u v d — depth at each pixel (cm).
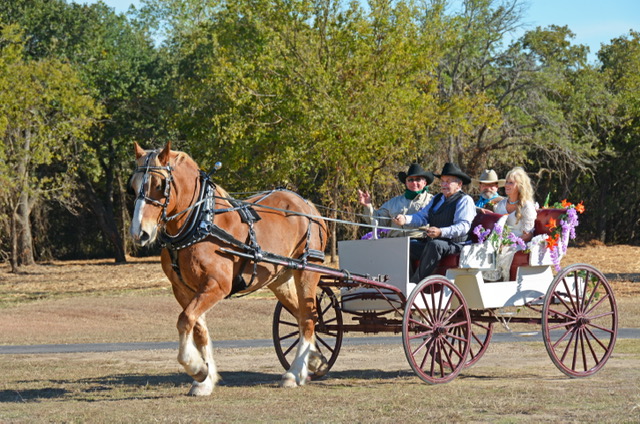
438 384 840
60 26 4225
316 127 2531
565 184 4591
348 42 2712
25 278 3481
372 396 757
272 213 862
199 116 3095
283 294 897
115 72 4312
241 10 2775
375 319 910
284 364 942
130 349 1333
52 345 1427
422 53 2772
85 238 5316
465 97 3200
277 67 2628
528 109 3822
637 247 4375
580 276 934
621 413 639
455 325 866
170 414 674
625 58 4594
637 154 4525
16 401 778
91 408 715
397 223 909
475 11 3691
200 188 782
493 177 1134
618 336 1302
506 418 632
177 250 768
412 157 3114
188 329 748
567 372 884
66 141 4153
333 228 2894
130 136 4353
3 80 2906
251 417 654
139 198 738
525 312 1638
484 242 890
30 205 4325
